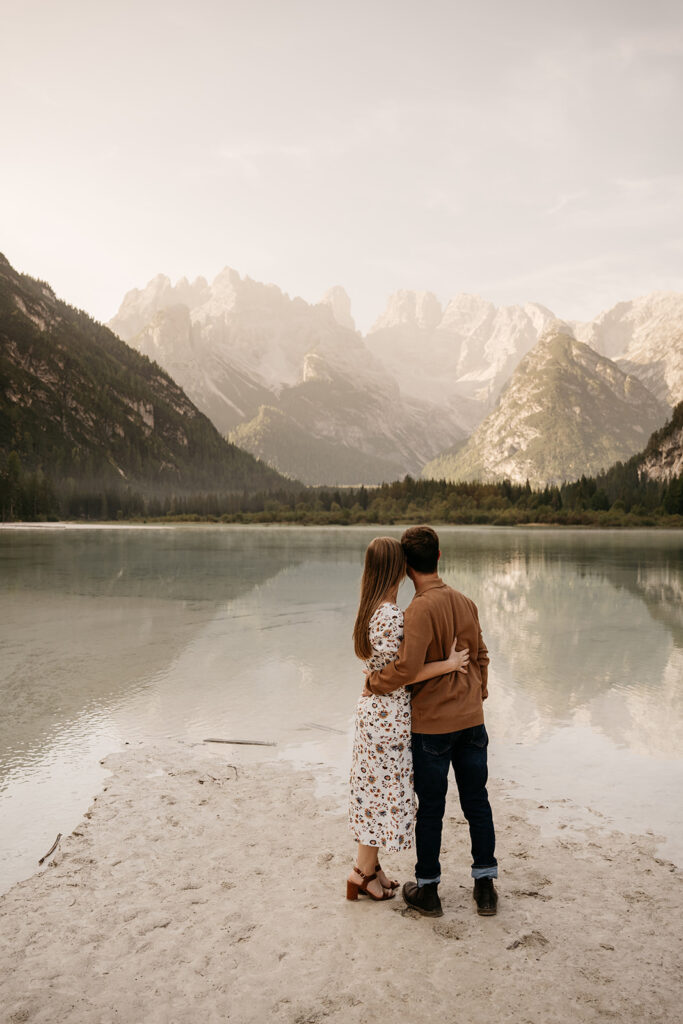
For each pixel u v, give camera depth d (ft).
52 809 15.10
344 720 21.91
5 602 51.44
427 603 11.03
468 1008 8.46
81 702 24.06
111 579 69.77
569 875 12.00
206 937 10.03
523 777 17.15
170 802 15.37
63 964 9.39
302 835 13.65
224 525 387.14
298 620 42.68
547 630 39.45
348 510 451.53
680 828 14.08
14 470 533.96
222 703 23.94
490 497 463.83
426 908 10.68
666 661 31.14
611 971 9.21
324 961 9.45
